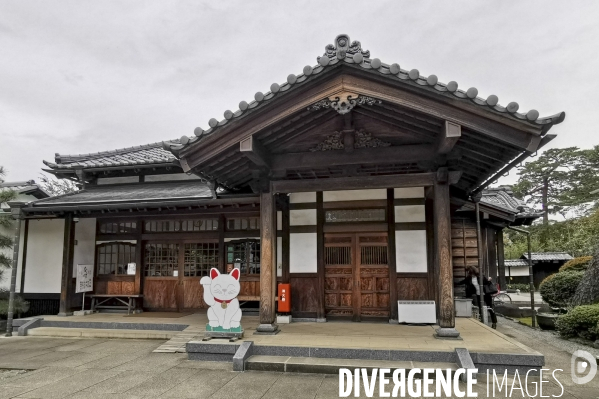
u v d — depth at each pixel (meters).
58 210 10.08
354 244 9.02
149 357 7.04
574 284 11.70
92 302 10.66
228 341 6.71
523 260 26.30
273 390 5.14
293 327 7.98
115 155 13.28
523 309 13.02
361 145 6.94
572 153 34.47
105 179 12.61
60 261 11.08
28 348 7.93
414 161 6.82
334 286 8.99
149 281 10.73
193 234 10.50
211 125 6.21
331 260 9.08
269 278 7.38
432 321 8.07
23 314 10.82
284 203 9.19
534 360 5.58
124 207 9.90
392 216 8.84
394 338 6.79
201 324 8.75
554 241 31.05
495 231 14.04
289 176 7.93
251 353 6.37
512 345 6.18
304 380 5.55
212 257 10.45
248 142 6.23
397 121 6.48
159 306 10.59
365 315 8.78
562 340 8.85
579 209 33.16
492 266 12.21
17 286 11.16
